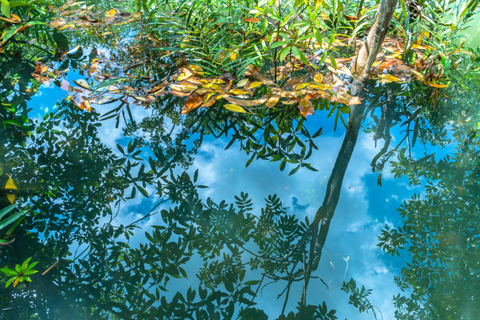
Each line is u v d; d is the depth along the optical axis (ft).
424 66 8.19
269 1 6.61
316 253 4.90
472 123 7.03
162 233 5.04
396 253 4.91
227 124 7.11
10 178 5.39
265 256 4.87
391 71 8.30
